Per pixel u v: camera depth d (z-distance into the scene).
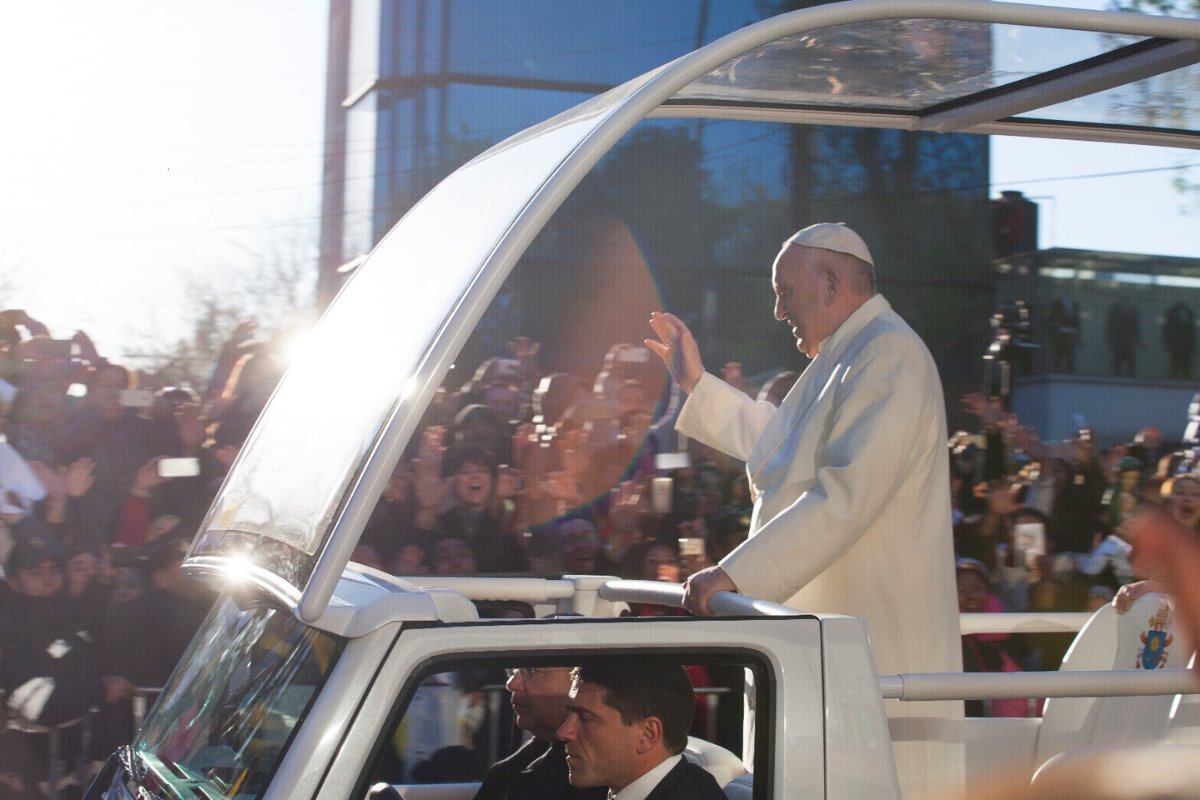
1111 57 3.47
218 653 2.72
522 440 7.09
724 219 8.92
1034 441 9.02
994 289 9.98
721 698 3.37
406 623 2.18
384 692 2.14
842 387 3.21
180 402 6.30
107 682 5.66
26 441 5.88
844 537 2.97
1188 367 10.69
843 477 2.99
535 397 7.49
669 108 3.85
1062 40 3.27
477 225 2.60
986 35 3.18
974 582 7.00
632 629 2.26
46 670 5.58
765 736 2.30
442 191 3.31
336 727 2.12
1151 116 3.95
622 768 2.42
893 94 3.83
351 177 8.00
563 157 2.48
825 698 2.31
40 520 5.71
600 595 3.93
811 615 2.36
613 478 7.27
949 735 3.16
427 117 8.16
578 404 7.44
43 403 5.93
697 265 8.77
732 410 4.02
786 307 3.50
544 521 6.88
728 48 2.61
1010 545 8.41
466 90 8.19
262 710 2.33
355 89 7.99
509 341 8.04
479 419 7.11
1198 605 1.27
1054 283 10.24
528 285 8.19
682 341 4.09
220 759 2.38
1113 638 4.04
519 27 8.34
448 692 3.68
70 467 5.88
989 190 9.91
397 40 8.13
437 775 3.64
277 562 2.41
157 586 5.86
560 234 8.40
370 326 2.80
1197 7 8.54
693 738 3.25
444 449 6.80
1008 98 3.82
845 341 3.37
